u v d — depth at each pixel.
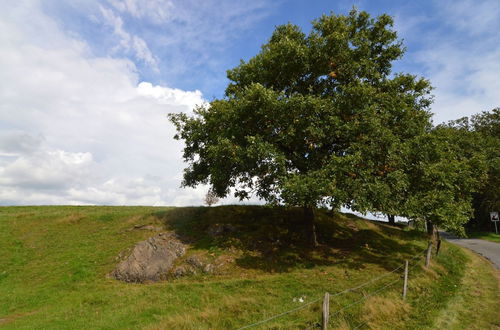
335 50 17.95
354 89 15.92
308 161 17.70
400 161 16.30
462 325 10.59
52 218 28.62
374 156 16.09
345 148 17.61
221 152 17.41
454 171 19.98
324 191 14.43
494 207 41.03
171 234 21.27
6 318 13.71
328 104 16.55
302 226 23.25
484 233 41.88
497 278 16.89
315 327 9.68
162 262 18.08
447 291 14.17
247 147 16.83
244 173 20.08
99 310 13.17
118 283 16.92
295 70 19.11
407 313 11.20
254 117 17.61
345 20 19.91
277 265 17.42
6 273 19.52
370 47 20.17
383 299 11.62
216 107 19.22
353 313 10.61
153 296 14.05
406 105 17.44
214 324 10.59
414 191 17.83
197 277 16.52
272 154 15.90
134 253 18.84
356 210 14.55
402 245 23.19
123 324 11.27
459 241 34.69
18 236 25.27
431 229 25.55
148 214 26.78
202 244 19.92
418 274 15.55
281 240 20.81
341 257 18.80
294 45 17.78
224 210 25.16
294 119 16.70
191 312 11.95
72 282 17.45
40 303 15.21
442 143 18.72
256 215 24.34
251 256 18.33
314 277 15.28
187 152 23.89
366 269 16.34
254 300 12.61
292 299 12.88
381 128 15.61
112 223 26.66
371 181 15.66
